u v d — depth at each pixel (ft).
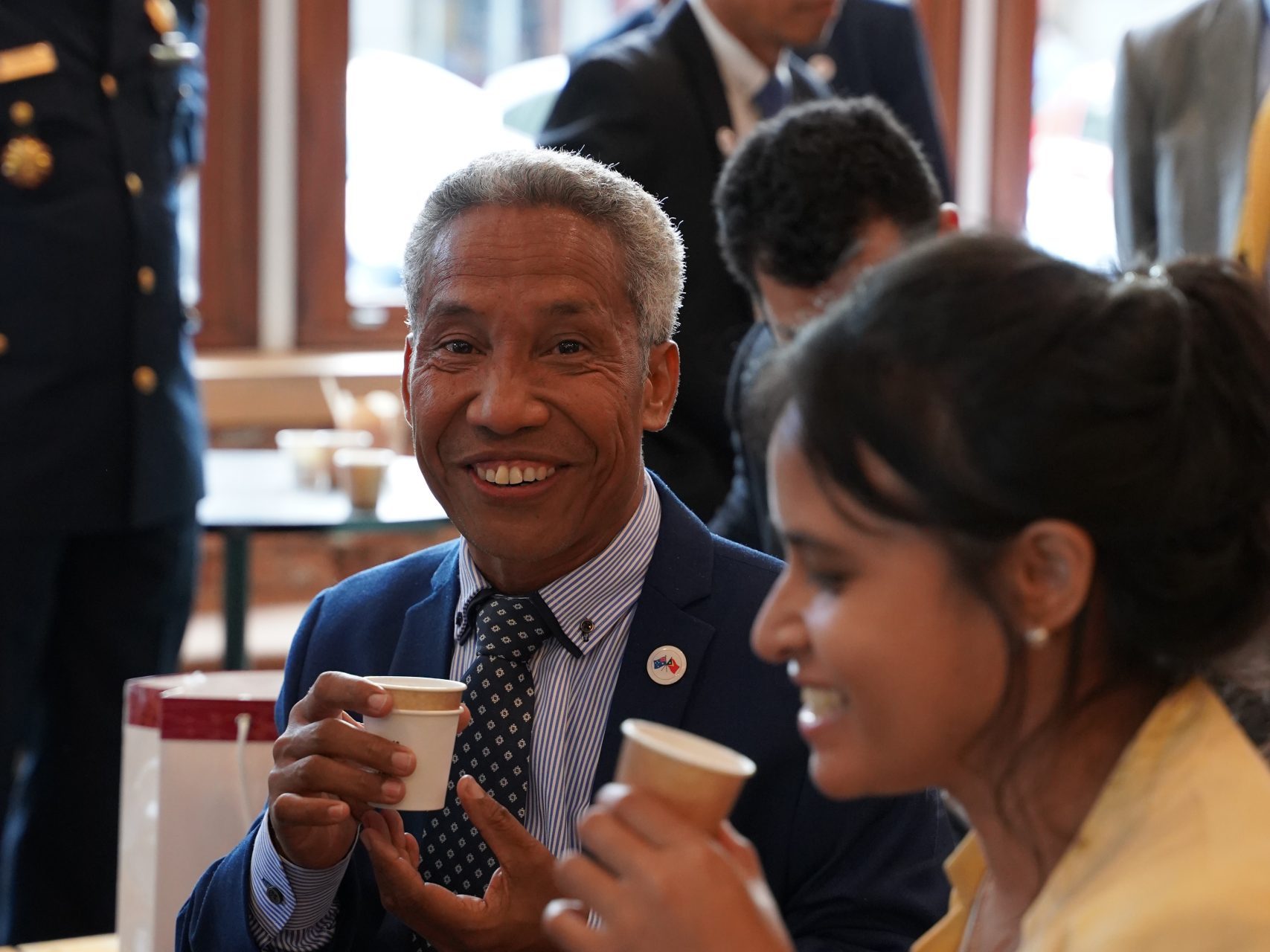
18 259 10.02
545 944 4.31
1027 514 2.94
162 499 10.44
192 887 5.96
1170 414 2.96
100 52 10.40
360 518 10.78
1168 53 10.36
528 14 17.70
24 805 11.00
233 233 17.04
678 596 5.02
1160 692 3.23
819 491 3.11
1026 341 2.96
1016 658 3.04
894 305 3.07
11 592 10.07
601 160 9.34
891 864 4.82
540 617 4.98
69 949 6.23
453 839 4.85
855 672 3.09
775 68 10.07
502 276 4.75
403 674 5.19
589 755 4.91
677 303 5.20
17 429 9.98
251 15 16.79
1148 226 10.53
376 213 17.58
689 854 2.96
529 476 4.84
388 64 17.39
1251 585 3.12
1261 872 2.80
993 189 19.13
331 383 15.78
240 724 5.94
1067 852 3.21
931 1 18.72
